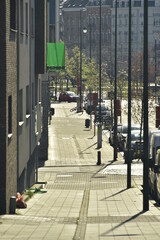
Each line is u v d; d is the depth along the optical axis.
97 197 46.22
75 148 83.19
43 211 38.25
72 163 70.25
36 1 55.00
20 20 43.81
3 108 35.50
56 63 64.19
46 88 72.62
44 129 72.81
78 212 38.12
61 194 48.06
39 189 50.28
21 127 43.59
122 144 79.75
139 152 69.19
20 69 42.53
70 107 160.38
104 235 27.73
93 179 58.56
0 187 35.88
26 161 47.16
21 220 32.22
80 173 62.75
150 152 46.62
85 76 196.62
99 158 69.06
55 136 97.06
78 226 30.67
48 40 72.25
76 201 43.75
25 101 46.12
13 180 39.25
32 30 52.47
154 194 45.03
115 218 34.88
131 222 32.53
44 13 55.44
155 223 31.92
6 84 35.41
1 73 35.25
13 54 38.38
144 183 38.88
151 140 46.22
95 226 30.81
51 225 30.72
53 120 124.38
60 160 72.62
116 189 51.19
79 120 124.50
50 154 77.56
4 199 35.94
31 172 53.44
